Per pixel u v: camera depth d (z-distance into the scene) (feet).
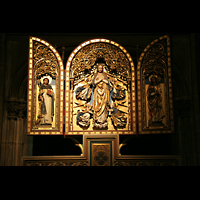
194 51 30.96
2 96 30.04
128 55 28.17
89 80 28.40
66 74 27.73
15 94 30.55
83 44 28.12
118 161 26.73
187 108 30.30
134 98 27.66
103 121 27.37
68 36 31.40
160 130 26.73
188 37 31.63
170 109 26.86
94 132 27.20
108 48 28.40
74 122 27.63
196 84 30.53
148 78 28.07
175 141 31.07
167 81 27.30
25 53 31.12
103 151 26.86
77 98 28.07
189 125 30.14
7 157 29.37
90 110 27.78
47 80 27.71
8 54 31.04
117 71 28.84
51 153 33.17
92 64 28.37
